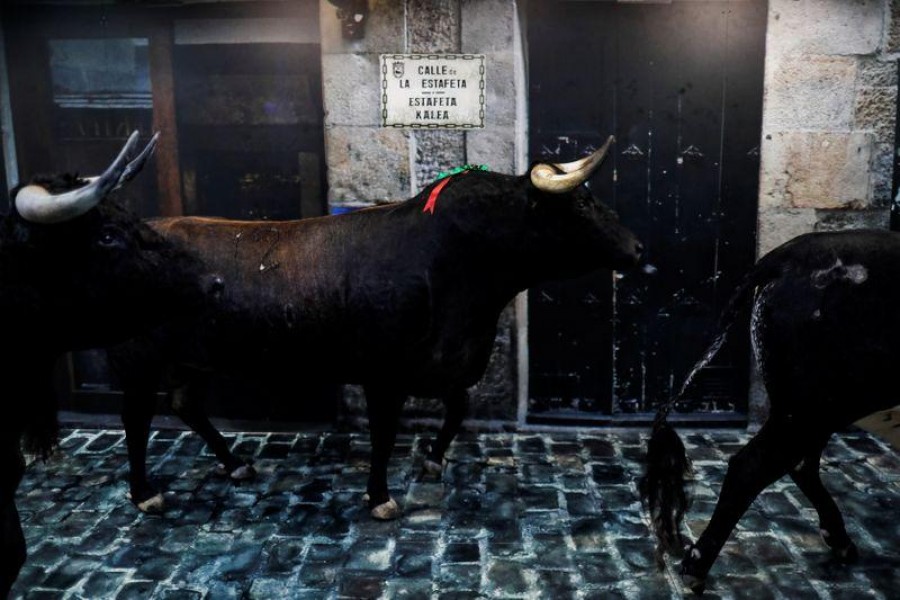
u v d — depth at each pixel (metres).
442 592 3.23
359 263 3.61
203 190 5.01
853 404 2.96
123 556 3.53
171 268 2.57
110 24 4.84
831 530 3.39
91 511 3.93
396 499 4.02
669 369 5.02
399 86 4.57
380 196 4.71
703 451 4.59
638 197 4.85
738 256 4.86
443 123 4.59
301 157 4.91
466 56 4.51
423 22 4.50
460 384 3.83
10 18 4.87
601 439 4.77
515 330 4.77
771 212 4.65
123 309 2.54
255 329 3.67
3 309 2.38
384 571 3.38
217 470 4.31
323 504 3.99
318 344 3.68
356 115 4.63
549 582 3.29
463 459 4.48
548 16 4.68
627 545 3.57
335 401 5.07
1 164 5.03
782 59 4.47
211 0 4.74
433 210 3.59
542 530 3.71
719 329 3.26
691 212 4.84
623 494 4.06
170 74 4.87
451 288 3.61
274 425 5.05
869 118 4.52
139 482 3.91
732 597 3.17
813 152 4.56
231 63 4.84
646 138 4.79
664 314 4.96
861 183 4.59
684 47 4.68
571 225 3.45
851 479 4.14
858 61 4.45
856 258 2.92
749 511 3.83
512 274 3.63
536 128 4.82
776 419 3.07
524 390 4.98
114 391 5.23
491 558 3.48
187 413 4.18
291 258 3.67
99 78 4.93
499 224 3.50
